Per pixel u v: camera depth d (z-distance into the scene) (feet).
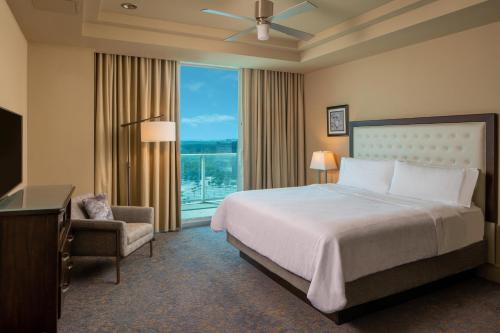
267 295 9.70
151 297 9.56
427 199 11.34
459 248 9.92
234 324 8.16
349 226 8.24
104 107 14.71
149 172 15.83
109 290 9.97
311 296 7.60
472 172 10.88
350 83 16.30
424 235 9.07
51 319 6.96
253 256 11.27
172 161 16.25
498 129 10.78
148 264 12.10
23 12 9.79
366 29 12.78
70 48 13.20
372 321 8.29
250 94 18.08
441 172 11.28
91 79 13.53
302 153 19.33
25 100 12.20
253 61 16.19
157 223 16.02
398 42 13.05
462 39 11.69
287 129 19.11
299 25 13.41
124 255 10.43
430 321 8.31
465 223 10.09
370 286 8.25
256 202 11.35
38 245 6.87
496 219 10.82
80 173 13.42
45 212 6.87
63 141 13.14
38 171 12.80
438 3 10.33
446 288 10.25
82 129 13.42
